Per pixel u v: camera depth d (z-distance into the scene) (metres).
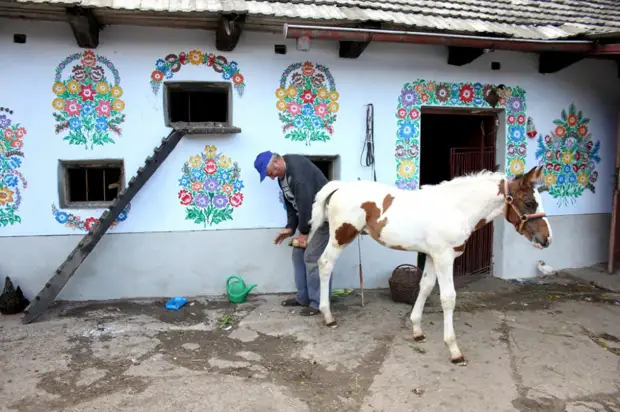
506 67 5.56
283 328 4.10
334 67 5.05
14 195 4.48
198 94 5.12
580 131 5.96
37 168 4.50
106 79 4.57
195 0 4.37
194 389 3.04
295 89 4.96
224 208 4.89
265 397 2.97
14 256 4.50
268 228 4.99
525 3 6.17
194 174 4.79
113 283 4.71
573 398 3.03
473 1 5.91
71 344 3.68
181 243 4.82
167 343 3.75
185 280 4.86
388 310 4.58
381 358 3.56
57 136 4.52
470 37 4.62
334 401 2.97
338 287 5.21
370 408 2.90
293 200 4.41
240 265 4.96
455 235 3.48
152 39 4.61
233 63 4.80
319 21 4.50
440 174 6.86
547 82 5.74
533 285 5.55
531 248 5.85
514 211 3.47
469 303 4.88
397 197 3.82
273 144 4.96
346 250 5.18
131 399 2.90
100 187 4.89
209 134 4.78
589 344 3.84
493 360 3.53
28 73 4.42
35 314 4.09
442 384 3.18
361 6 4.90
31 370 3.25
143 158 4.70
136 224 4.71
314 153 5.07
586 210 6.11
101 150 4.61
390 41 4.52
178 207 4.78
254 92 4.87
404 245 3.73
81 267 4.63
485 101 5.52
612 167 6.19
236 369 3.35
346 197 4.01
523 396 3.04
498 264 5.84
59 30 4.43
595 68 5.95
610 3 6.80
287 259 5.05
